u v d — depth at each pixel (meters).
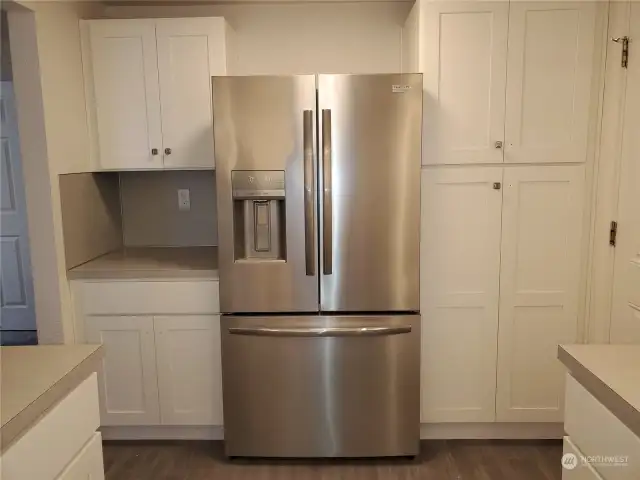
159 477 2.52
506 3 2.48
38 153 2.49
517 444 2.77
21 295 4.27
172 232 3.30
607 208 2.50
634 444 1.21
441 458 2.65
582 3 2.46
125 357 2.72
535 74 2.52
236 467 2.60
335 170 2.42
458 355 2.72
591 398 1.42
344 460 2.65
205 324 2.68
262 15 3.06
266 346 2.53
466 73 2.53
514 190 2.60
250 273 2.50
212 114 2.63
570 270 2.65
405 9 3.03
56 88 2.56
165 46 2.76
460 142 2.57
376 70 3.08
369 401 2.56
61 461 1.36
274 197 2.44
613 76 2.44
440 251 2.65
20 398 1.23
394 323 2.50
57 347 1.59
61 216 2.61
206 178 3.26
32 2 2.35
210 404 2.74
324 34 3.06
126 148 2.85
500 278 2.66
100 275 2.66
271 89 2.38
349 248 2.47
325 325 2.51
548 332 2.70
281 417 2.58
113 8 3.06
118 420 2.76
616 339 2.43
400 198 2.44
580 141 2.56
